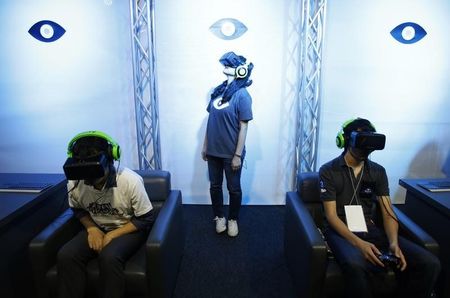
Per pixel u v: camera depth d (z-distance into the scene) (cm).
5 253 153
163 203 196
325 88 284
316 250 150
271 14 268
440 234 176
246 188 310
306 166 296
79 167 136
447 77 282
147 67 279
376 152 300
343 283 152
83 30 275
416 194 193
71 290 149
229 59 229
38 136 300
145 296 153
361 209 170
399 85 283
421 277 144
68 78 286
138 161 305
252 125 293
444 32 272
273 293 193
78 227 180
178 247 199
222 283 201
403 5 266
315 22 263
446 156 300
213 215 292
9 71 284
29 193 173
